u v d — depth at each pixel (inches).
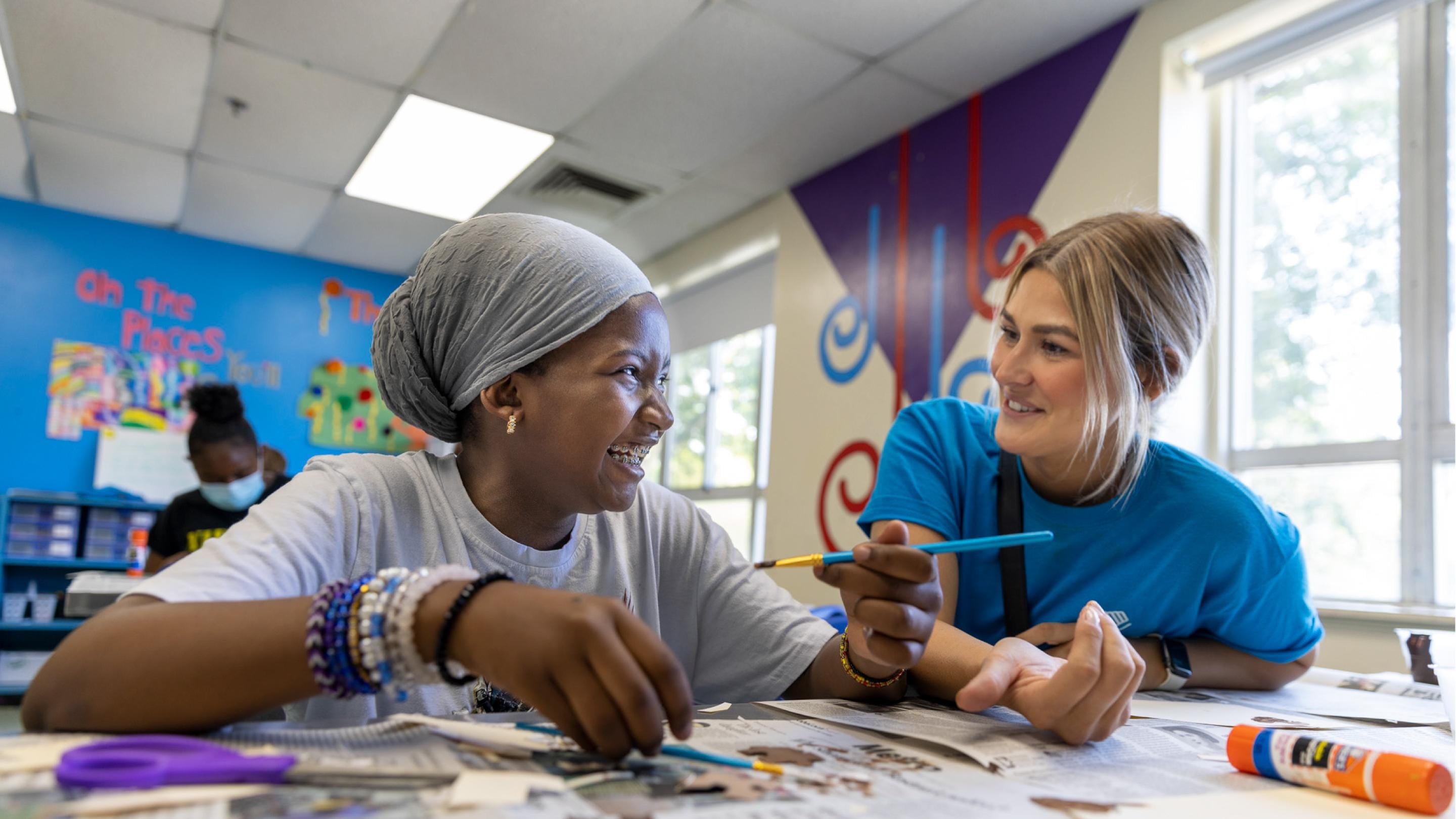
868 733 30.7
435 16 131.7
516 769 22.4
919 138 157.5
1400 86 105.9
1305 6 111.6
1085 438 42.7
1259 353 117.6
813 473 172.6
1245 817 22.5
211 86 154.5
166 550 140.9
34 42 141.9
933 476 48.8
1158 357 44.1
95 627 25.7
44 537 198.1
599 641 22.3
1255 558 47.3
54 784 19.6
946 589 46.6
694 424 224.8
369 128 167.8
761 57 139.3
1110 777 26.0
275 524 33.0
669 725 24.0
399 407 40.0
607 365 36.5
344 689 24.4
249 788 19.9
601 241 38.3
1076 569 47.6
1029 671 32.4
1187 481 47.0
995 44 133.6
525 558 39.8
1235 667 51.0
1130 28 125.7
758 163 175.9
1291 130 117.3
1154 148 120.7
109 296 223.1
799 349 180.2
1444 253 100.6
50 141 179.2
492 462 38.8
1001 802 22.4
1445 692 37.4
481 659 23.6
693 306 226.5
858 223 169.0
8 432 211.6
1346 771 24.6
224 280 235.6
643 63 142.2
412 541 38.4
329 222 219.0
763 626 44.6
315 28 135.9
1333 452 107.4
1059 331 42.2
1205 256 46.4
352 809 18.5
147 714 24.4
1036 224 135.0
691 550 46.8
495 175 185.9
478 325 36.7
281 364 241.0
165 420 226.1
